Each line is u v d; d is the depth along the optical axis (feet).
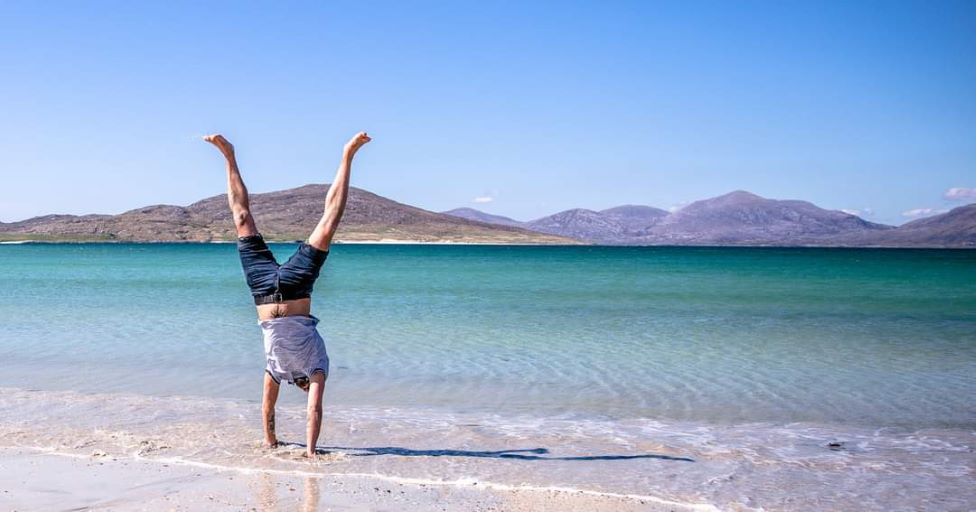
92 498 19.62
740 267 235.61
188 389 35.94
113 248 589.32
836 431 28.37
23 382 37.55
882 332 58.08
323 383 23.65
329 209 22.43
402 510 18.83
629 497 20.15
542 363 43.32
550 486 20.99
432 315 70.23
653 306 81.20
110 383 37.35
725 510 19.36
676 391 35.76
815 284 127.85
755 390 35.96
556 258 379.14
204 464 22.68
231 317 67.00
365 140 22.00
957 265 254.27
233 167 23.31
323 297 93.91
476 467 22.82
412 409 31.76
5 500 19.47
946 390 36.06
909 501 20.42
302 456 23.66
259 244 23.09
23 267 202.18
